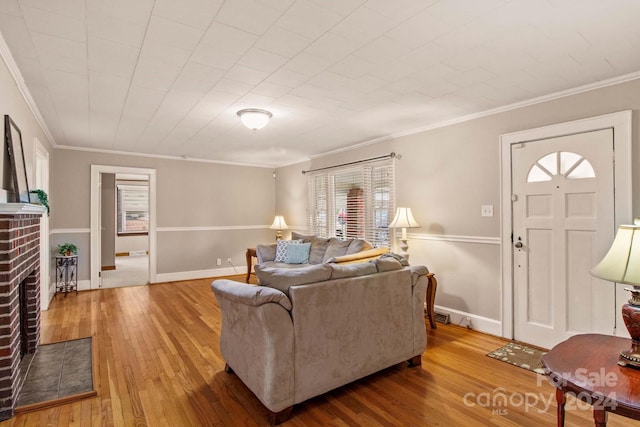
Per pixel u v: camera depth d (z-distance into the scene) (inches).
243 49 86.4
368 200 191.8
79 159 208.2
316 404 85.6
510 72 100.3
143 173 229.5
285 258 208.2
